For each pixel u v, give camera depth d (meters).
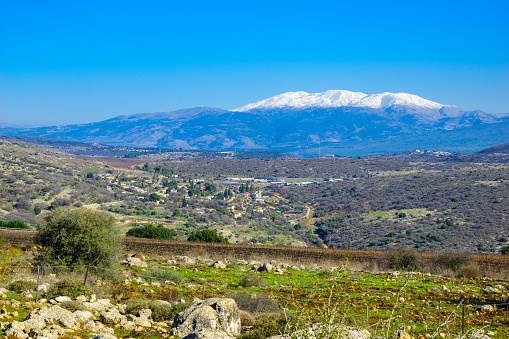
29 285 30.56
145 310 26.36
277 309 29.77
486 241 111.88
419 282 44.72
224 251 59.84
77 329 22.06
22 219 114.12
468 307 32.53
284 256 58.69
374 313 28.84
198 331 20.78
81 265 37.22
